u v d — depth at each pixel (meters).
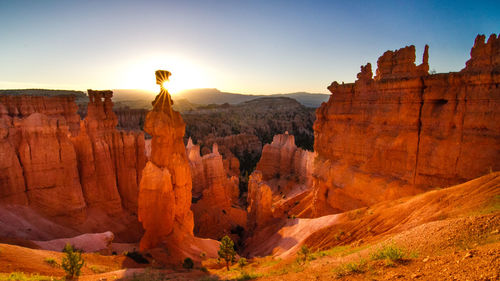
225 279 14.23
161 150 27.00
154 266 21.27
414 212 17.52
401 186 25.22
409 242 11.18
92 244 25.67
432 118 23.52
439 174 23.00
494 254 7.21
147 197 25.70
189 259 22.11
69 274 14.37
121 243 31.94
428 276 7.32
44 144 30.89
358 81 30.67
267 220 40.09
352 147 30.84
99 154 36.44
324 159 34.84
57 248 23.31
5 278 12.07
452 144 22.28
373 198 27.30
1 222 25.70
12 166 28.61
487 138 20.48
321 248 20.38
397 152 26.02
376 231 18.23
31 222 28.23
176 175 27.47
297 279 10.53
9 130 29.36
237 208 60.97
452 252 8.77
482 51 23.38
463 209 14.45
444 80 22.94
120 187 39.94
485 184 15.50
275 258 23.77
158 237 25.88
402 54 29.64
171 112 28.25
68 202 32.03
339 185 31.19
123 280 14.95
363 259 10.57
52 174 31.25
